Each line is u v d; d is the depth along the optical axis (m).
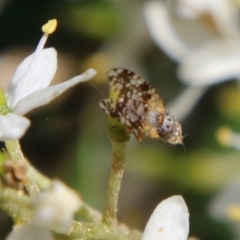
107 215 0.07
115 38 0.11
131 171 0.11
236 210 0.09
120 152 0.07
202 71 0.10
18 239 0.07
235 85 0.11
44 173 0.11
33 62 0.08
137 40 0.11
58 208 0.06
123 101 0.07
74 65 0.11
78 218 0.08
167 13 0.10
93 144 0.11
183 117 0.11
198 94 0.10
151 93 0.07
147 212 0.11
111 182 0.07
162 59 0.11
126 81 0.07
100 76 0.11
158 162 0.11
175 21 0.10
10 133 0.07
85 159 0.11
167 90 0.11
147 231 0.07
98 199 0.11
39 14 0.12
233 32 0.10
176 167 0.11
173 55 0.10
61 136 0.11
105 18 0.11
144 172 0.11
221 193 0.10
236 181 0.10
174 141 0.07
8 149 0.07
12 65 0.11
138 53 0.11
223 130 0.10
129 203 0.11
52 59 0.08
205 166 0.11
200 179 0.11
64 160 0.11
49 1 0.12
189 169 0.11
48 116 0.11
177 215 0.07
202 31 0.10
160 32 0.10
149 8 0.10
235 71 0.10
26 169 0.07
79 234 0.07
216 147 0.11
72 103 0.11
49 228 0.07
